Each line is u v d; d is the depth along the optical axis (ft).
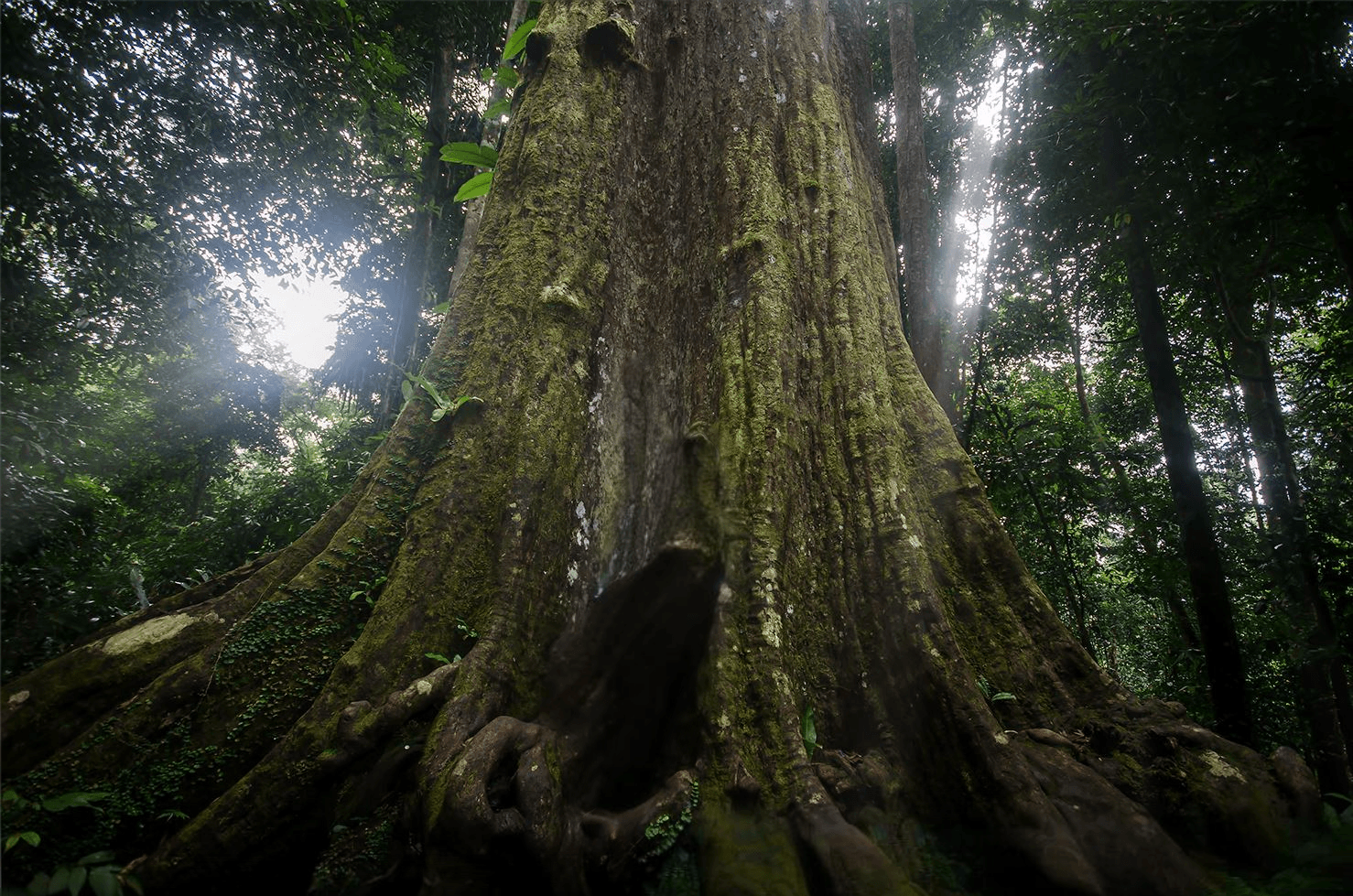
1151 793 8.13
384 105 30.63
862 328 11.85
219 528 34.30
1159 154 17.72
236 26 22.45
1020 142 22.11
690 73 15.19
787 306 11.71
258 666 9.25
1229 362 26.66
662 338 12.86
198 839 7.63
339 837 7.84
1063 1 18.43
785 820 7.70
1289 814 7.97
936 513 10.85
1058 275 24.76
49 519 15.78
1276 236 18.83
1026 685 9.44
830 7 18.72
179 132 22.66
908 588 9.40
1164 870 7.25
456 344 11.58
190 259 26.63
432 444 10.94
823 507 10.46
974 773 8.20
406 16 37.11
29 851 7.62
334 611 9.76
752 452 10.34
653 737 9.06
